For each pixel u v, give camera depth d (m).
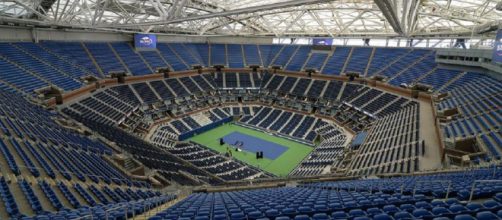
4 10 35.06
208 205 13.51
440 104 34.81
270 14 49.34
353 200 11.73
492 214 7.55
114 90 46.28
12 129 20.61
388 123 37.78
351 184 18.77
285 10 44.41
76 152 22.50
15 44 40.09
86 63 46.41
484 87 33.75
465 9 36.44
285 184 24.98
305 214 9.98
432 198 11.01
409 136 29.81
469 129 25.56
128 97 46.94
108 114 40.09
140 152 30.84
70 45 47.53
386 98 45.62
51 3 34.53
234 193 19.69
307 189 18.94
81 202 14.61
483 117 26.77
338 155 35.28
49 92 36.34
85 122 33.56
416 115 35.00
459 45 48.53
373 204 10.57
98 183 18.25
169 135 44.44
